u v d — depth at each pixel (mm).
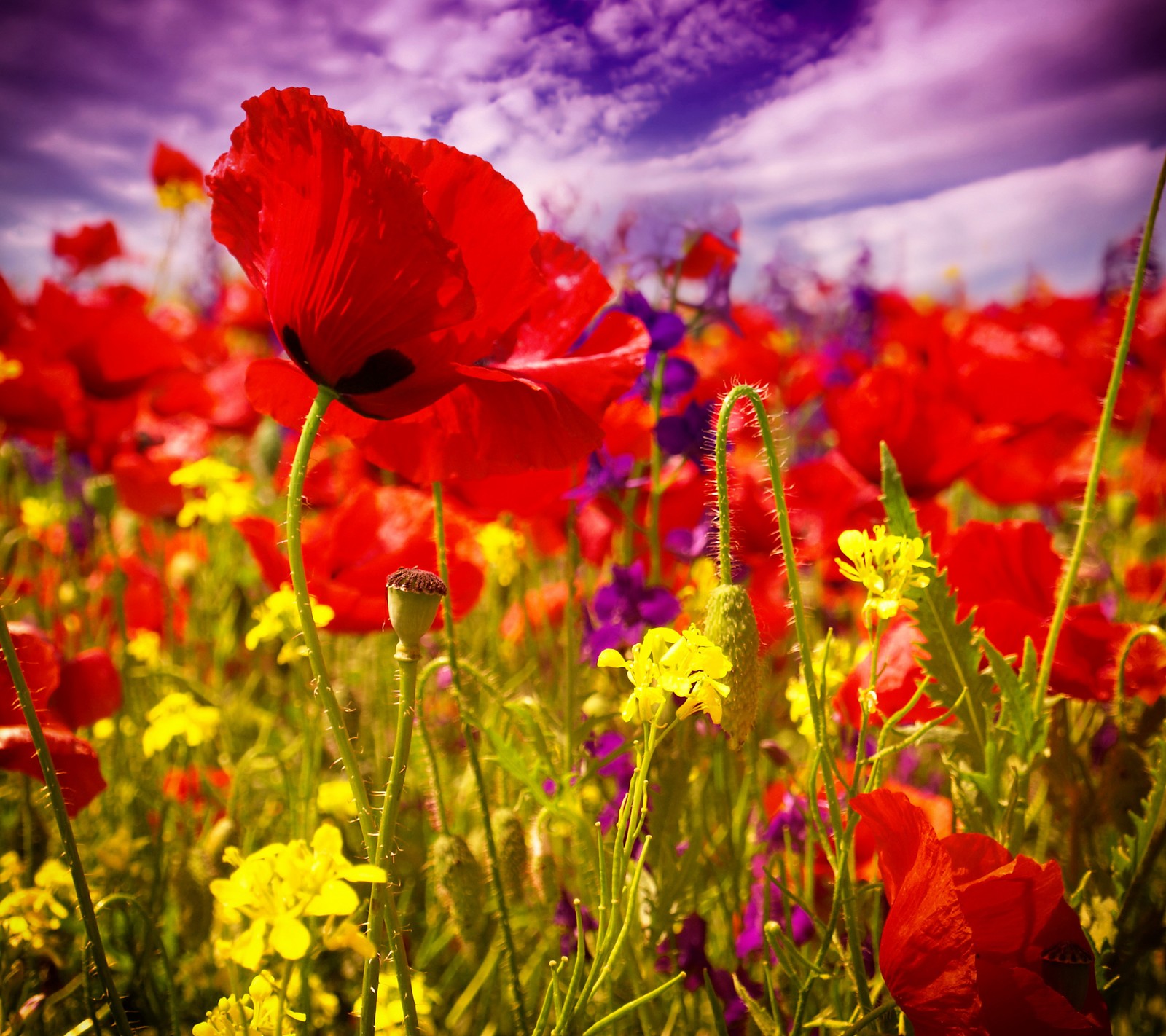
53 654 261
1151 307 539
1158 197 205
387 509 317
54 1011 271
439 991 297
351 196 160
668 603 289
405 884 307
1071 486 475
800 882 246
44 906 255
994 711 217
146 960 255
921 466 363
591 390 214
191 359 644
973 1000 164
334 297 167
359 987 285
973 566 261
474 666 234
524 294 185
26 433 482
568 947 243
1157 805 217
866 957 227
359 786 166
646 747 170
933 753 336
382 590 296
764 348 560
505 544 414
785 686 402
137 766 380
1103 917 224
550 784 264
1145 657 244
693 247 336
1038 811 237
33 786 298
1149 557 569
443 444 198
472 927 229
